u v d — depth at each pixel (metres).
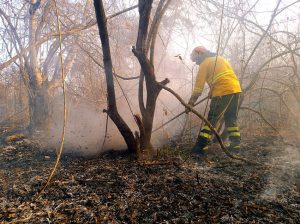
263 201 2.46
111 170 3.17
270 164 3.36
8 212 2.33
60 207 2.40
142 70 3.42
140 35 3.24
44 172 3.20
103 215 2.28
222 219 2.20
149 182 2.84
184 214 2.28
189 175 3.00
